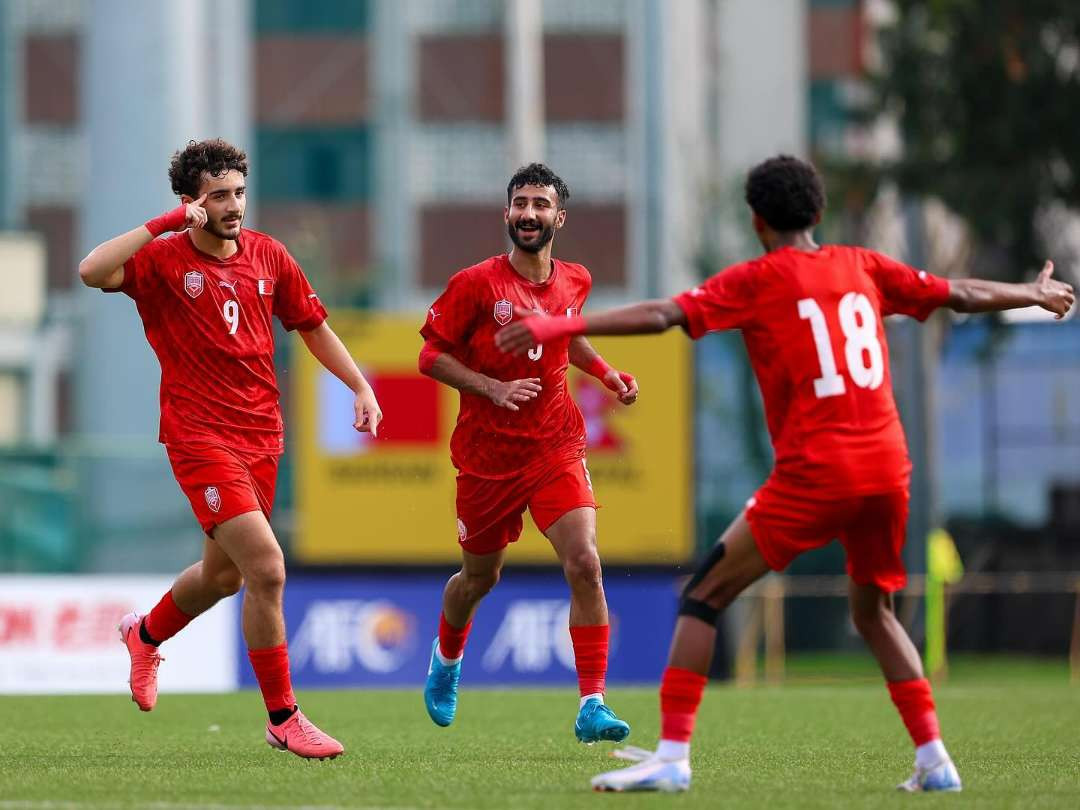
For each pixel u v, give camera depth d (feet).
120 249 74.54
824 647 266.16
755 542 64.39
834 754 85.20
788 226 65.72
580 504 84.02
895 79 282.56
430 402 185.47
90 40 322.14
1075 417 270.46
